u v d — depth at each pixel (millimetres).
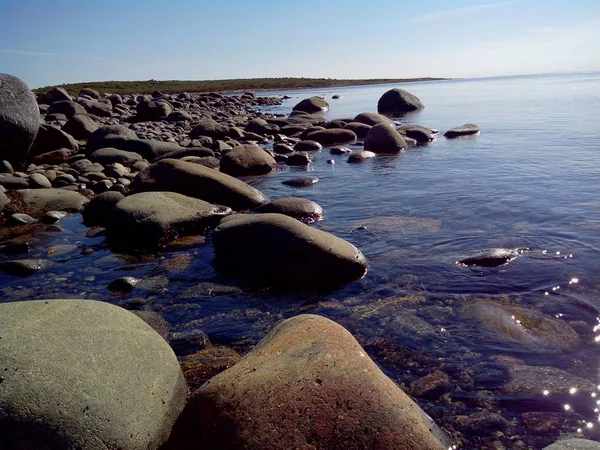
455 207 7910
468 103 30672
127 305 5078
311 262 5363
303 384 2650
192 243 6855
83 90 35656
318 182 10625
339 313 4676
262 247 5602
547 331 4117
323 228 7285
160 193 7715
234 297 5180
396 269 5594
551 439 2975
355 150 15086
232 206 8562
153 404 2885
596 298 4625
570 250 5801
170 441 2734
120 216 7016
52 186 10305
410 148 14523
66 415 2486
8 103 11508
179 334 4414
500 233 6535
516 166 10742
